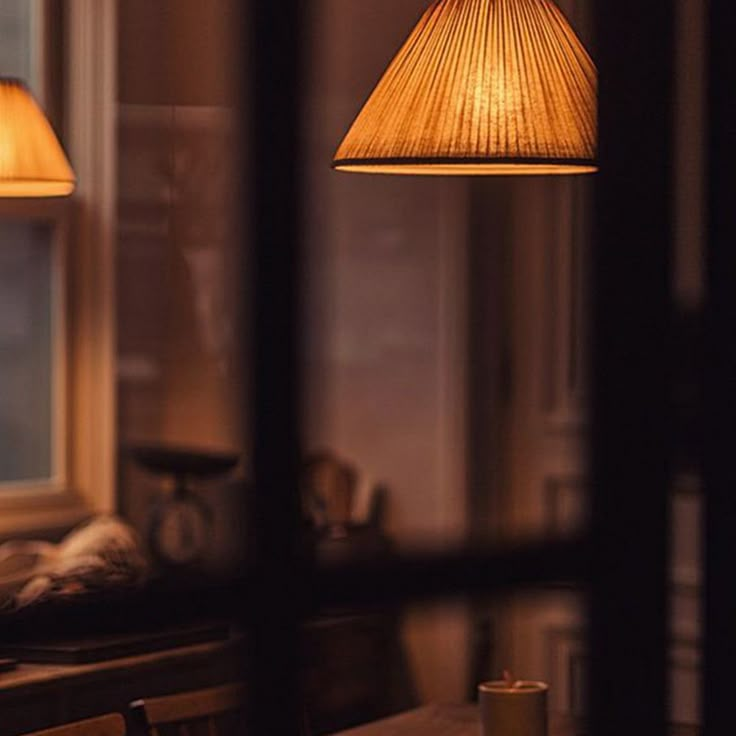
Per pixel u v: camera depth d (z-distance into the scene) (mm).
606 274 1711
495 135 1914
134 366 5574
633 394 1682
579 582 1562
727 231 1816
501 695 2719
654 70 1719
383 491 6066
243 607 1183
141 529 5508
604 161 1716
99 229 5516
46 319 5484
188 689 3857
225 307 5629
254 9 1220
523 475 5887
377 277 6055
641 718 1601
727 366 1807
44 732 2693
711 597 1843
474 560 1382
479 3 1977
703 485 1799
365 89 5809
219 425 5590
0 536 5102
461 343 5961
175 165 5602
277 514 1229
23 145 3520
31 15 5488
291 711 1218
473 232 5918
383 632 5555
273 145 1220
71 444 5496
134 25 5512
